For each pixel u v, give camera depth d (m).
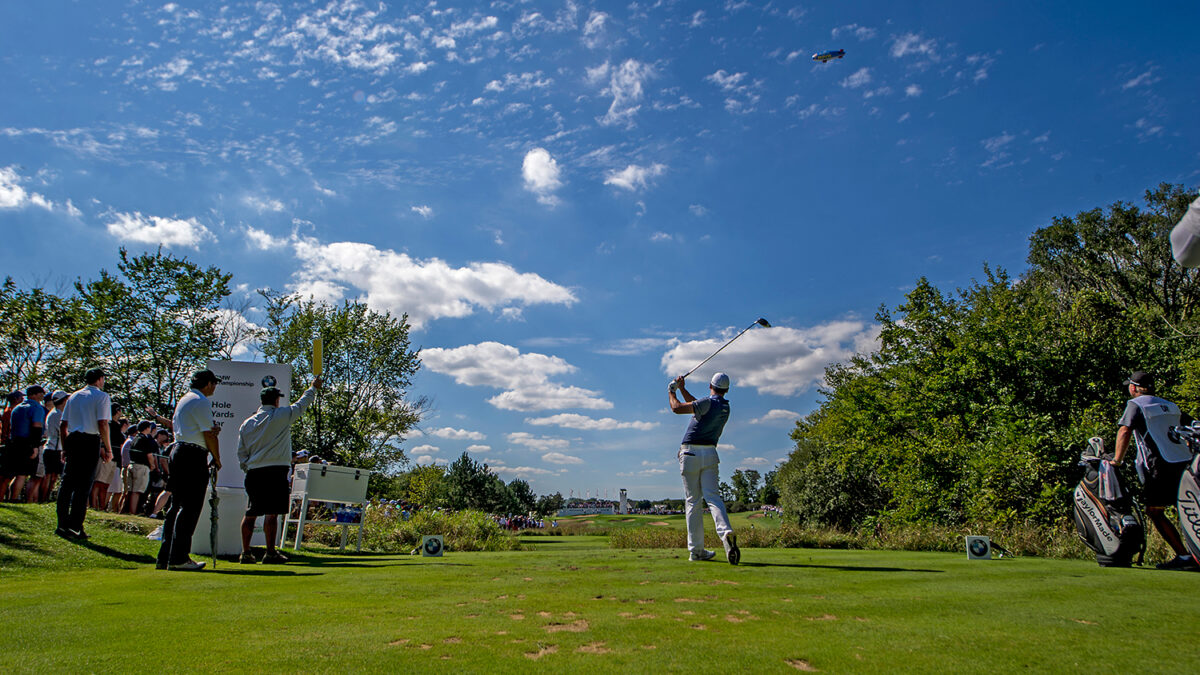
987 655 2.50
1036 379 15.85
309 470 9.12
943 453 16.36
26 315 20.77
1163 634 2.87
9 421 10.03
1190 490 5.61
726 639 2.77
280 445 6.79
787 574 5.06
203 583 4.61
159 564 5.88
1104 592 4.09
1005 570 5.45
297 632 2.88
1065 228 31.39
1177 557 5.80
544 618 3.22
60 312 21.55
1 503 8.84
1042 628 2.99
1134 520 5.93
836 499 25.08
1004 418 15.19
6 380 20.77
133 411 22.41
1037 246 32.78
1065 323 16.56
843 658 2.46
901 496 17.11
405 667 2.31
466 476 42.97
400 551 11.88
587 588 4.28
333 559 7.30
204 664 2.33
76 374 21.58
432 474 43.75
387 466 27.28
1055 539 8.86
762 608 3.50
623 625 3.05
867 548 11.36
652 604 3.64
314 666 2.31
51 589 4.28
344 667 2.31
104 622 3.07
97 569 5.91
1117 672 2.27
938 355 18.27
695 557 6.46
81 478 7.23
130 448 11.26
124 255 23.16
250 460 6.72
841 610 3.44
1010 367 16.17
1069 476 13.38
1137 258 30.12
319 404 26.41
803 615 3.31
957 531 12.34
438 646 2.63
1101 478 6.21
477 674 2.24
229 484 7.67
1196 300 27.86
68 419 7.27
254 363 7.94
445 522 14.69
